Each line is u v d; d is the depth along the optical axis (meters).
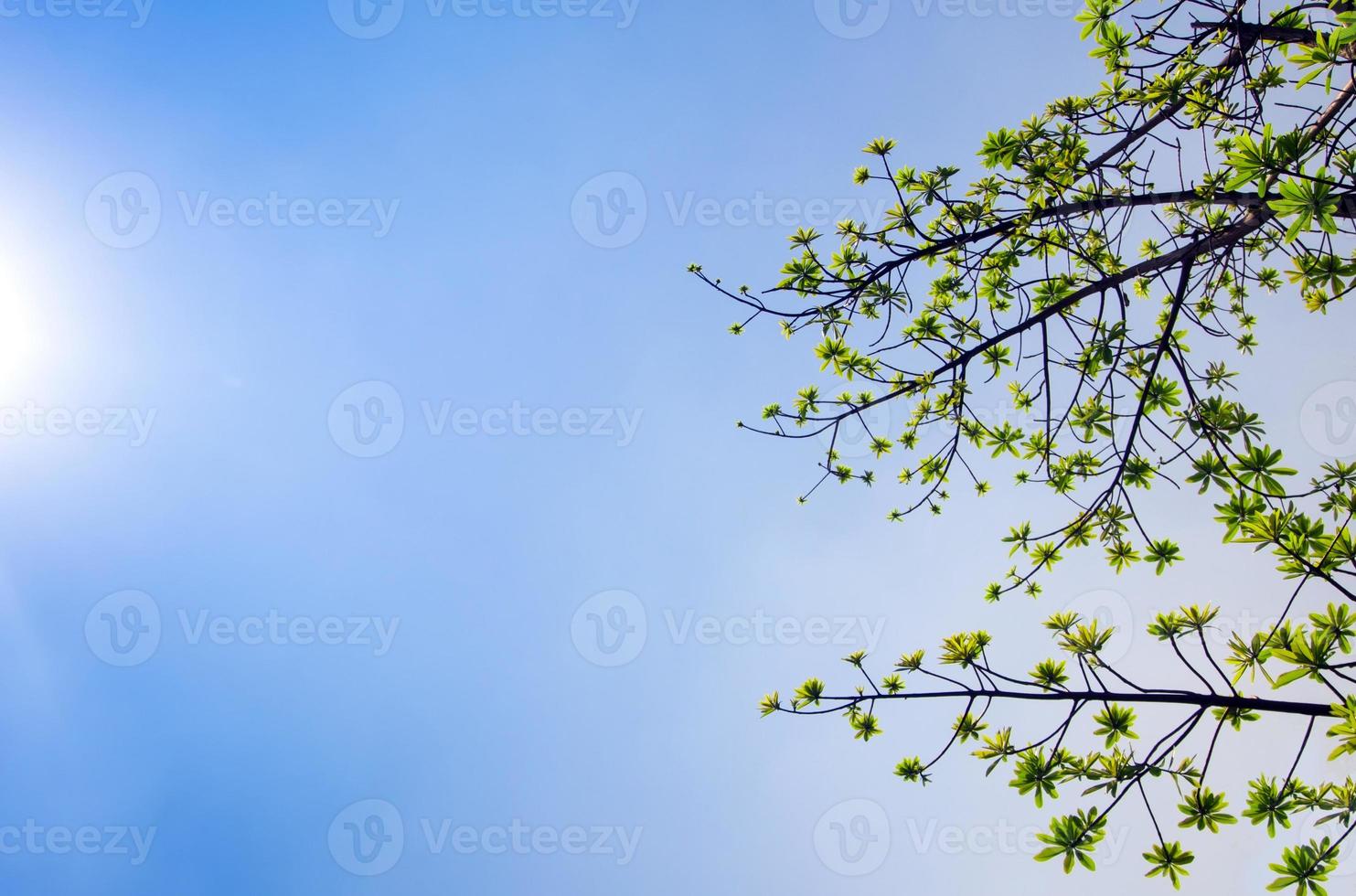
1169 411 4.88
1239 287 5.80
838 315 5.41
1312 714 3.28
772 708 4.78
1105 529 4.70
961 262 5.17
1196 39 4.33
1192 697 3.53
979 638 4.27
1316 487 4.18
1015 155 4.62
